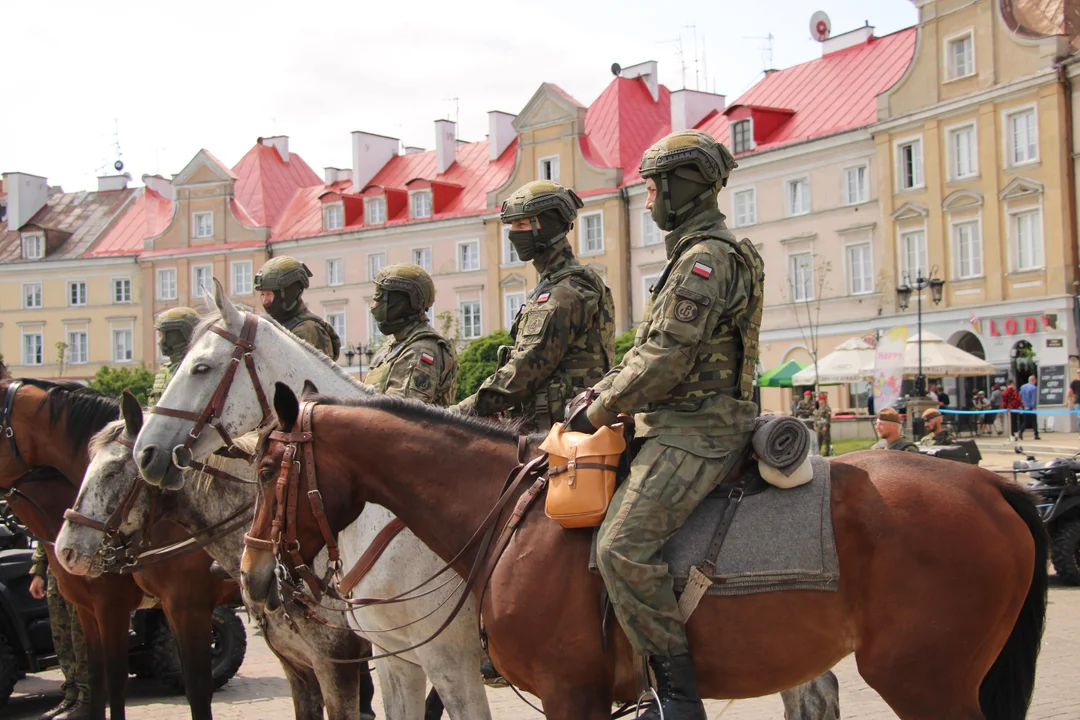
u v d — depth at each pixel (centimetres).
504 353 553
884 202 3666
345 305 5375
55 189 6712
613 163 4616
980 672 386
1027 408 2925
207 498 617
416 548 493
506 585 416
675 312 397
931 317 3506
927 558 381
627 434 424
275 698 885
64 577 701
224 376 558
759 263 425
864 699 792
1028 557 392
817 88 4200
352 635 545
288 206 5819
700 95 4719
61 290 6066
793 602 389
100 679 700
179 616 652
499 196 4888
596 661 404
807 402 3206
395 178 5559
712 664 397
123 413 616
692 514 405
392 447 445
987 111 3353
